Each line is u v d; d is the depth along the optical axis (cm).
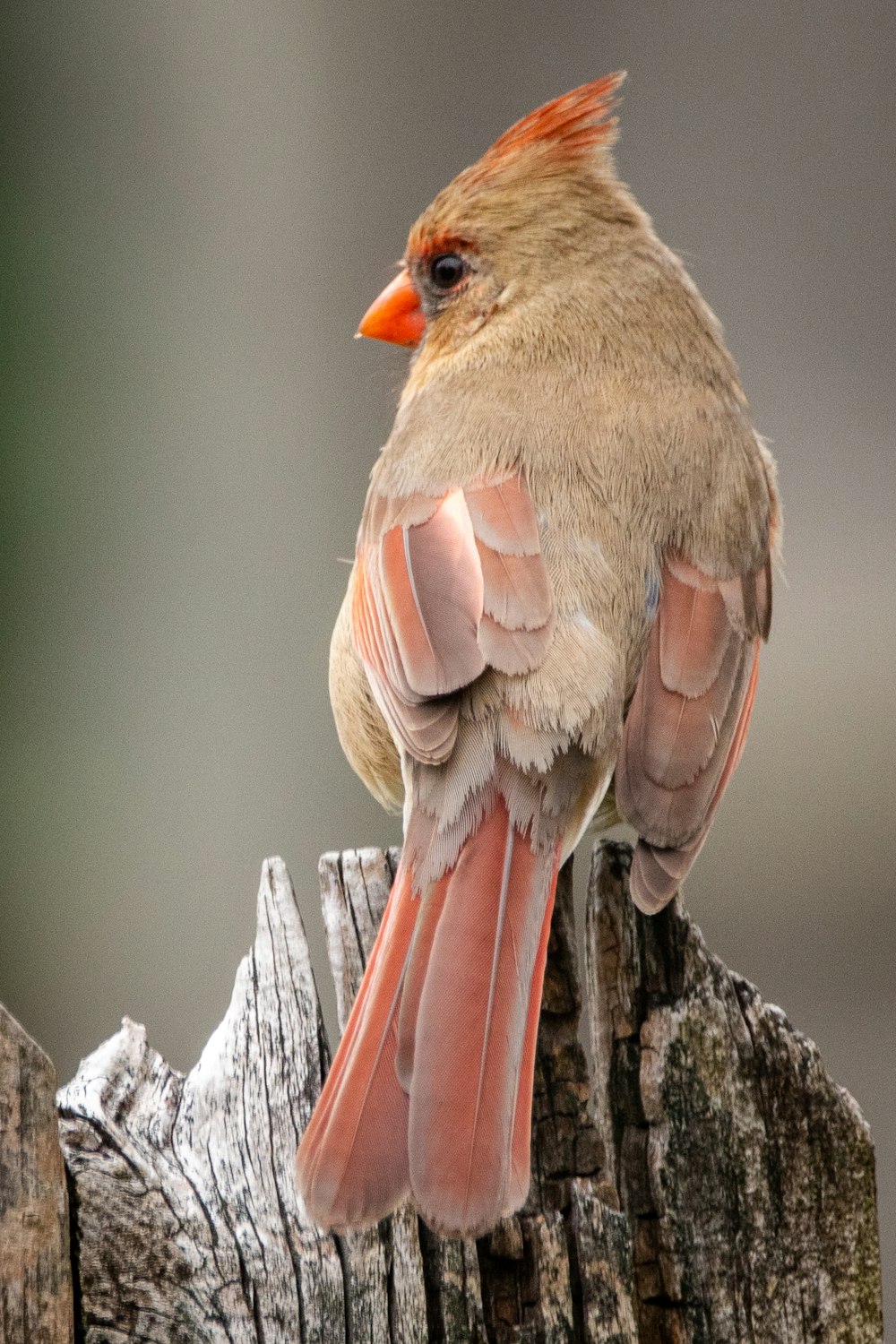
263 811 1041
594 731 529
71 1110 438
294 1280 430
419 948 481
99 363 1098
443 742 518
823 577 1093
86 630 1069
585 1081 483
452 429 603
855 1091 916
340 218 1125
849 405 1120
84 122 1123
